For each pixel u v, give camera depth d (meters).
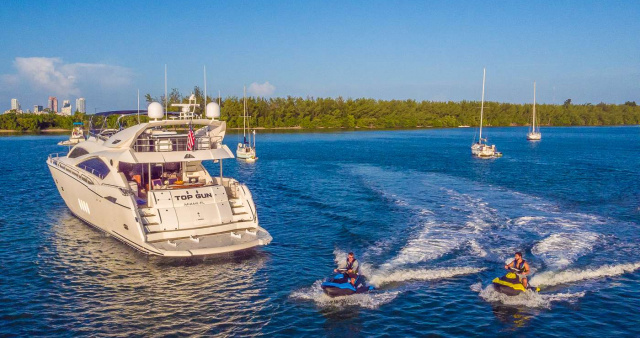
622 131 165.50
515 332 12.61
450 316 13.45
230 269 17.06
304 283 15.84
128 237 17.95
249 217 18.66
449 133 144.88
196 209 18.00
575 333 12.52
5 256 18.19
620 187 35.09
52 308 13.86
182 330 12.66
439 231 21.31
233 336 12.40
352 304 14.22
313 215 25.56
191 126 20.09
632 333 12.51
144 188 20.36
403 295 14.73
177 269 16.95
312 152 71.56
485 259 17.56
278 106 161.62
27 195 30.97
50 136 113.31
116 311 13.71
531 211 25.75
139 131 18.78
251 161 57.00
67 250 18.86
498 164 53.34
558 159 60.25
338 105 167.25
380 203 28.55
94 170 20.41
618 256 17.84
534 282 15.50
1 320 13.09
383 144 92.06
